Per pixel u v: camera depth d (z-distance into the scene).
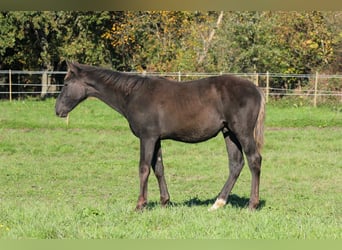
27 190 12.63
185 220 8.23
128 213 8.79
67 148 18.14
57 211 8.91
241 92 9.23
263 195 12.16
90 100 30.12
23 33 31.27
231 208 9.45
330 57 29.38
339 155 17.33
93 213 8.57
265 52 30.02
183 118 9.31
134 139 19.86
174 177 14.38
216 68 31.03
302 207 10.63
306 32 29.70
